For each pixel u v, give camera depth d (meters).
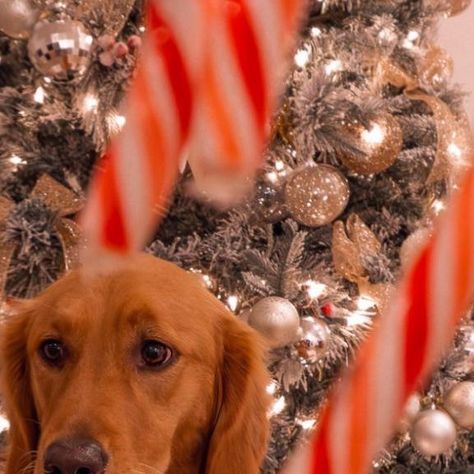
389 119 2.26
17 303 1.91
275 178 2.22
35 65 2.00
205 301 1.67
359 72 2.32
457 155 2.26
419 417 2.29
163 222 2.36
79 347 1.54
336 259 2.32
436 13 2.81
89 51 1.99
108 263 0.35
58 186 2.20
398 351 0.36
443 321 0.36
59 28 1.95
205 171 0.34
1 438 2.13
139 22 2.29
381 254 2.35
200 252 2.23
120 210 0.34
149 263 1.64
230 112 0.33
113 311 1.53
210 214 2.32
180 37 0.33
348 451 0.37
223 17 0.33
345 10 2.50
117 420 1.46
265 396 1.73
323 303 2.21
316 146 2.22
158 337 1.54
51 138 2.28
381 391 0.36
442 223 0.37
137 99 0.34
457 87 2.73
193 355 1.59
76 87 2.13
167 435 1.55
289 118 2.23
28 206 2.14
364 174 2.39
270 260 2.29
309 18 2.46
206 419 1.67
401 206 2.56
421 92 2.53
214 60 0.33
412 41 2.69
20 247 2.14
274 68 0.33
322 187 2.16
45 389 1.58
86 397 1.47
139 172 0.34
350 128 2.22
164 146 0.34
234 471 1.67
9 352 1.72
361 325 2.20
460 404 2.33
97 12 2.11
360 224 2.37
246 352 1.69
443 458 2.59
